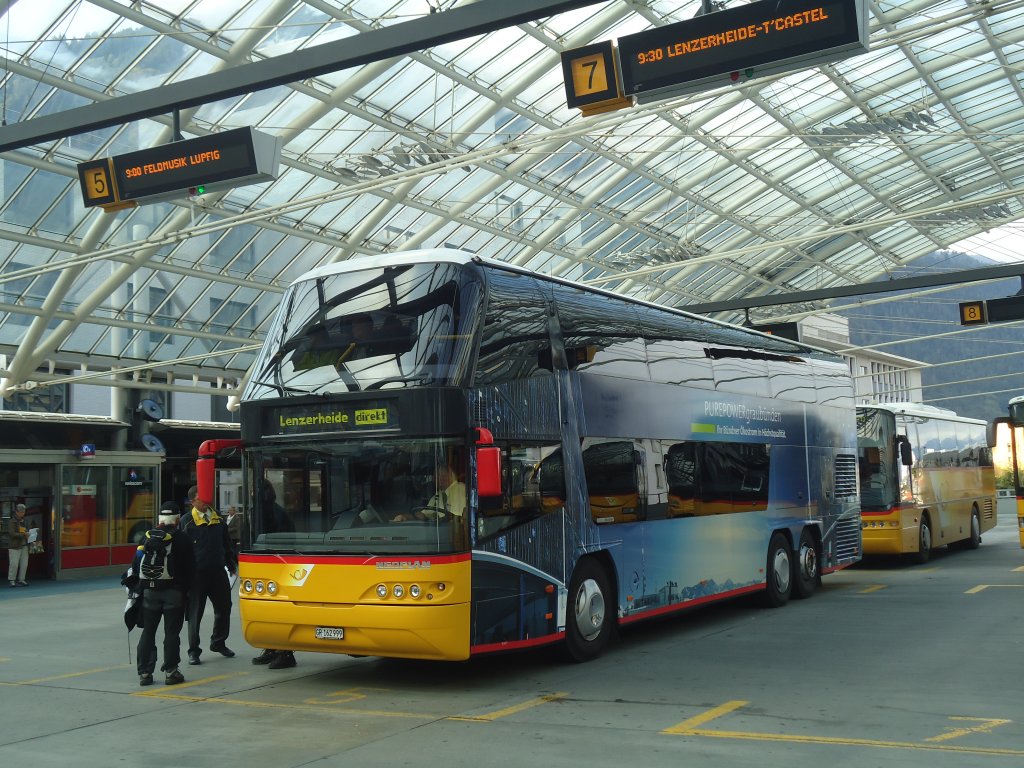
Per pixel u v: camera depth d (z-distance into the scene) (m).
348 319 10.77
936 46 35.19
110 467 28.69
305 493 10.59
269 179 13.09
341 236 36.16
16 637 15.71
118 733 8.84
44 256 30.45
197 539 12.73
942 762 7.11
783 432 17.30
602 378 12.55
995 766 6.99
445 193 36.00
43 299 32.38
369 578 10.03
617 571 12.35
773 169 43.78
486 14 10.26
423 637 9.78
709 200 44.62
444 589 9.84
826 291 25.38
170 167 13.15
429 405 10.02
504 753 7.68
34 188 28.20
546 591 11.05
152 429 33.66
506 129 33.53
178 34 24.64
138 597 11.41
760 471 16.34
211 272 34.88
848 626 14.09
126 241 31.25
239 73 11.74
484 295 10.70
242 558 10.87
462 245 39.78
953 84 38.19
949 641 12.52
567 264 44.53
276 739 8.39
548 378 11.53
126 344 36.75
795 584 17.30
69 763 7.83
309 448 10.62
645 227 44.59
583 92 10.93
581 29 29.64
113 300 34.03
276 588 10.55
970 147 45.44
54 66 24.73
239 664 12.44
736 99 35.34
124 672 12.12
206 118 27.88
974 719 8.42
